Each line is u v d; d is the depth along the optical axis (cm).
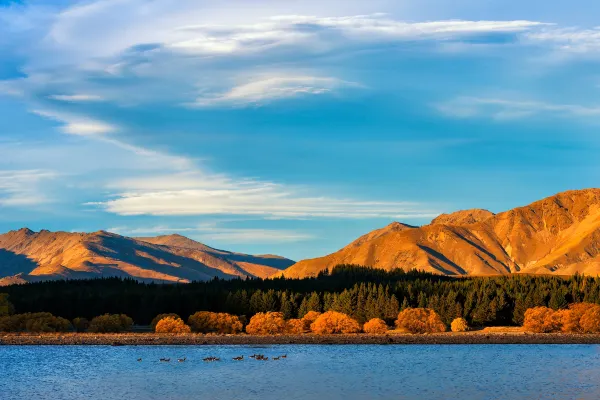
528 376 16375
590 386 14800
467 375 16525
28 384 15038
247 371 17050
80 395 13712
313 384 14938
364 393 13862
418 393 13875
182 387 14538
